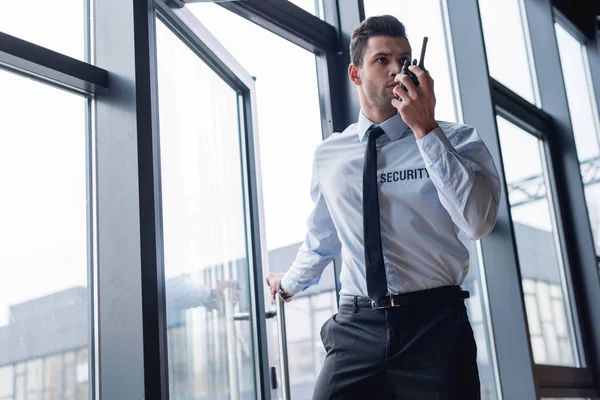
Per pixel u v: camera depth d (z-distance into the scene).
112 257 2.19
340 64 3.47
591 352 5.16
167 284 2.42
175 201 2.50
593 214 5.68
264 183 3.01
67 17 2.36
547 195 5.28
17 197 2.15
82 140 2.34
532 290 4.59
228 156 2.91
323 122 3.38
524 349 3.87
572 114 5.80
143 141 2.23
